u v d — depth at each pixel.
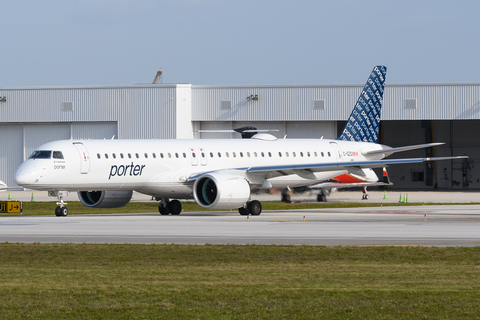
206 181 135.62
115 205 144.62
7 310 45.91
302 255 73.12
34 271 62.19
